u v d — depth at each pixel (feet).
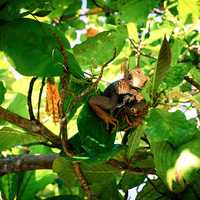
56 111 7.60
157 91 7.34
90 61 8.02
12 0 7.39
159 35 9.48
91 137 7.48
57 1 8.24
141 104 7.45
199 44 10.32
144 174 7.82
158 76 6.99
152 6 9.84
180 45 7.91
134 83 7.54
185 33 9.88
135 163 7.69
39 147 8.91
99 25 13.50
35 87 8.61
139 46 9.24
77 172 7.61
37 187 8.45
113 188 8.15
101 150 7.44
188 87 9.37
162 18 10.93
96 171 7.73
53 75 7.29
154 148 7.20
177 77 7.32
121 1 9.83
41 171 8.50
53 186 11.69
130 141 7.27
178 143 7.17
